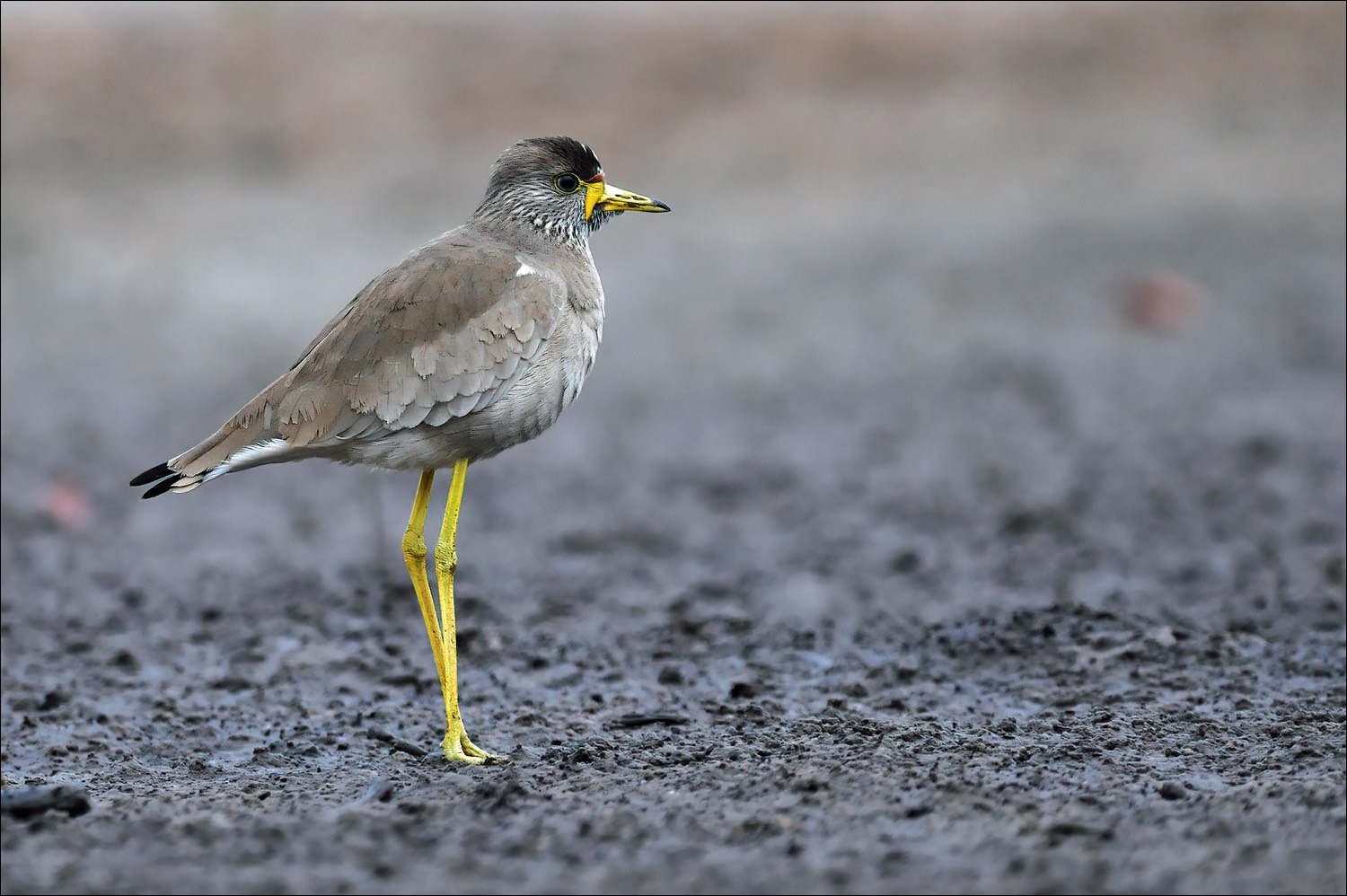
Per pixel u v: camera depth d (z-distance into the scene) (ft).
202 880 18.85
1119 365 71.51
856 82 132.05
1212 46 137.28
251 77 124.47
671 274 93.25
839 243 99.09
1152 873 18.48
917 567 43.55
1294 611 36.99
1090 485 52.11
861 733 27.45
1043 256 94.07
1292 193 105.81
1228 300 82.89
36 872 19.15
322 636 38.01
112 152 111.96
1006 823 20.65
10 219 100.01
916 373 71.41
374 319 26.71
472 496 54.29
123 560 46.78
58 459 59.36
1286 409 62.13
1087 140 120.26
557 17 140.15
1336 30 136.77
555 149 29.30
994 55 136.67
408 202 106.83
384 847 20.13
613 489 54.70
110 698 33.30
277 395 26.55
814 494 52.90
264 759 28.04
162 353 76.59
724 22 140.56
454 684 27.25
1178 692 30.63
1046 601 39.45
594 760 25.76
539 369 27.43
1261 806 20.89
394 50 130.11
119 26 128.36
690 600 41.04
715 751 26.27
